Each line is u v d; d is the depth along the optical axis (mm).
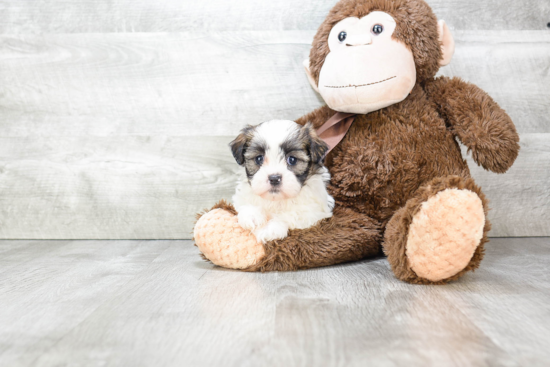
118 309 1189
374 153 1733
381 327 1027
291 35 2223
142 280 1490
